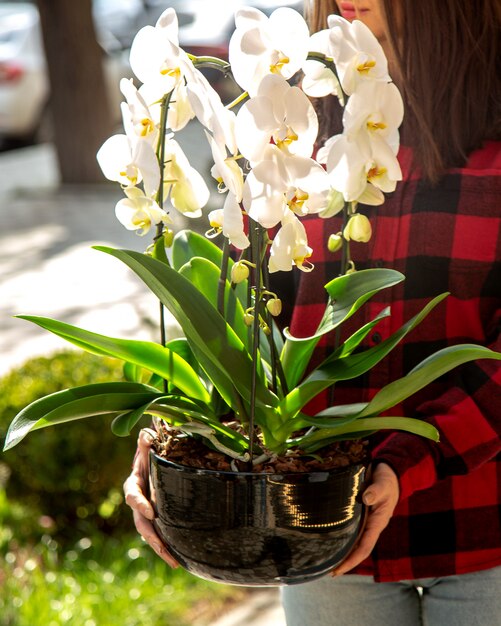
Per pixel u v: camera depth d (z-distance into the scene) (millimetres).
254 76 1116
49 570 2922
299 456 1250
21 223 7922
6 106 10742
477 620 1492
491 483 1482
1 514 3129
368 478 1297
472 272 1452
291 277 1591
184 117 1187
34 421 1200
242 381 1188
